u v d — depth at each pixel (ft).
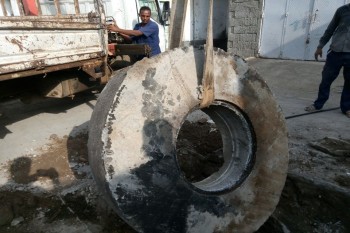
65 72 13.52
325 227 7.52
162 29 23.35
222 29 38.01
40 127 14.42
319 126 13.48
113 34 18.42
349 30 13.39
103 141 4.99
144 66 5.35
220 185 6.64
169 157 5.68
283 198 8.36
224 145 7.44
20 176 10.04
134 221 5.42
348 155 10.34
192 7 34.65
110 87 5.61
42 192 9.05
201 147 10.98
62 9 25.59
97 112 5.61
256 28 29.04
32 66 10.37
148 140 5.43
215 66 6.09
